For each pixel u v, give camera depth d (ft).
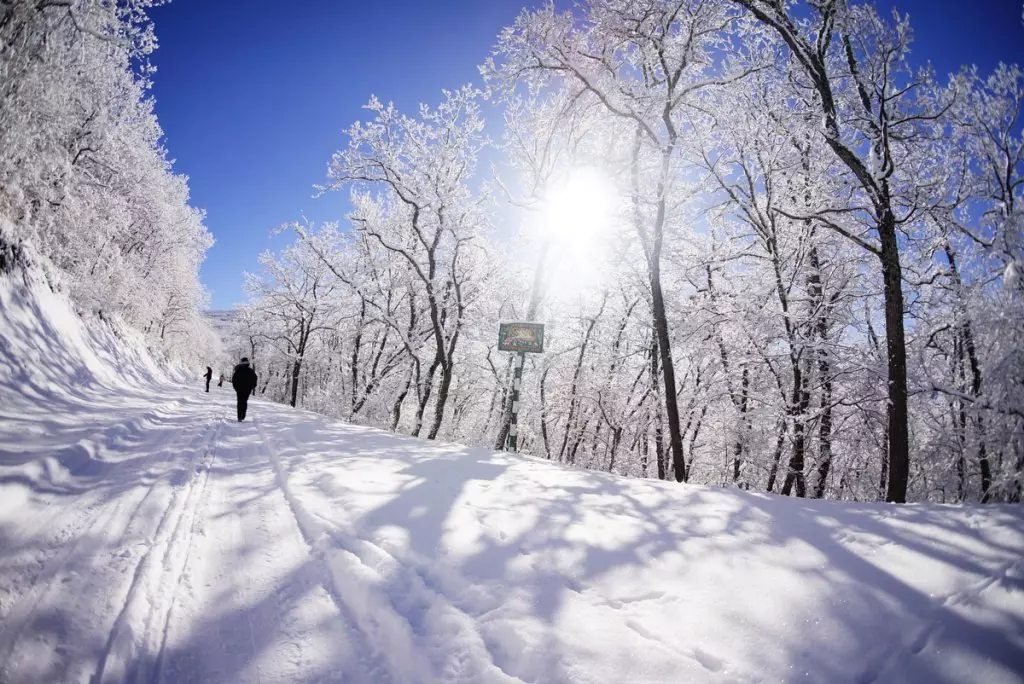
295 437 29.35
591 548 10.78
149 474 16.76
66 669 6.52
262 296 101.14
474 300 65.21
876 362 37.73
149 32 52.31
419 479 17.98
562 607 8.18
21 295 33.68
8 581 8.46
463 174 56.03
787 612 7.75
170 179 103.81
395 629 7.73
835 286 41.37
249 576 9.73
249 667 6.89
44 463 14.38
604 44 32.96
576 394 70.54
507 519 12.96
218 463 20.49
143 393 47.21
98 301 57.47
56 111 42.70
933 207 32.48
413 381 68.69
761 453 44.96
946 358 43.34
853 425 43.29
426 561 10.08
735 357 44.11
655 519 12.94
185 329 149.89
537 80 34.94
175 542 11.09
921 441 45.60
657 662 6.69
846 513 12.39
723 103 36.63
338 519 12.77
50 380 28.35
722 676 6.38
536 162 50.62
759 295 41.93
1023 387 27.04
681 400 55.47
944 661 6.28
